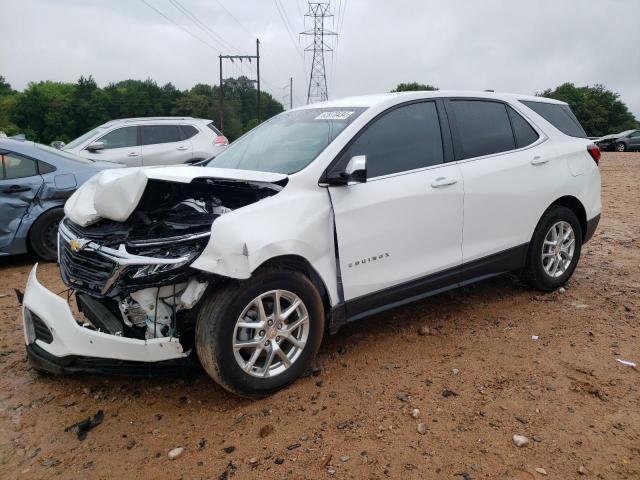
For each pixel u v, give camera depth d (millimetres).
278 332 3189
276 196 3225
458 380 3350
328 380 3408
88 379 3598
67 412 3217
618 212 8953
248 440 2842
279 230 3098
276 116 4656
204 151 11969
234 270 2871
